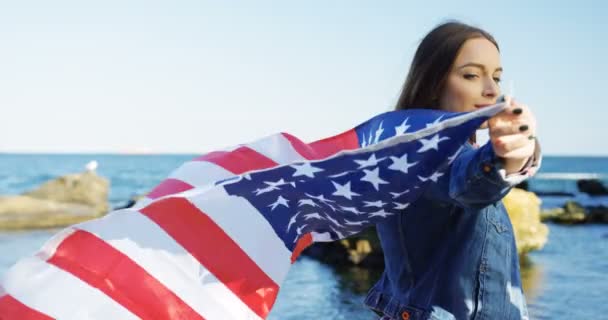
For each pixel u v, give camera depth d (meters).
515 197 11.32
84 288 2.08
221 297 2.12
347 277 9.67
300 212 2.11
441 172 1.68
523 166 1.51
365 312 7.57
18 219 21.05
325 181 1.87
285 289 8.84
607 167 95.00
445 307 1.97
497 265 1.99
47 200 24.34
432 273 2.01
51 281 2.08
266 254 2.14
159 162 112.06
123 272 2.10
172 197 2.10
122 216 2.13
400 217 2.04
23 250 13.84
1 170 75.75
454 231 1.98
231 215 2.12
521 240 11.17
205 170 2.55
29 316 2.05
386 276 2.24
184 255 2.12
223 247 2.13
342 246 10.73
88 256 2.10
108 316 2.07
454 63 2.08
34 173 69.88
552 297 8.06
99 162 110.50
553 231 15.79
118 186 50.28
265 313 2.14
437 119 1.79
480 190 1.54
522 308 2.07
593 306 7.55
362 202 1.89
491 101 2.08
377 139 1.99
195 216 2.12
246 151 2.55
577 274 9.59
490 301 1.98
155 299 2.09
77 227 2.11
